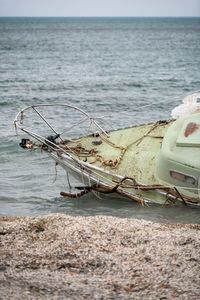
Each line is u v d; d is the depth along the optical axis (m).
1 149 14.92
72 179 12.20
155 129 11.11
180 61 51.34
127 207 9.93
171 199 9.70
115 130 11.61
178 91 29.31
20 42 90.94
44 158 14.01
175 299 4.65
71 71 40.97
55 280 5.24
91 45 81.94
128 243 6.72
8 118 20.11
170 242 6.71
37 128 18.03
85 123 18.81
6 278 5.27
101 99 25.69
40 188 11.40
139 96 26.98
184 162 9.18
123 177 10.02
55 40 99.31
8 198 10.61
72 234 7.04
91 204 10.23
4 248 6.56
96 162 10.55
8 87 30.45
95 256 6.18
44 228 7.47
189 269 5.62
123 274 5.51
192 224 8.12
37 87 30.50
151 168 10.01
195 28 192.75
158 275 5.43
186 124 9.68
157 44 86.00
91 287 5.02
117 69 42.69
